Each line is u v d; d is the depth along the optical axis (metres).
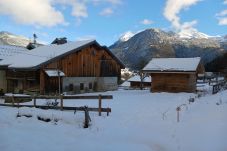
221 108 17.84
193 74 37.00
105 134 12.84
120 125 14.50
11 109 18.41
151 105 22.66
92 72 40.75
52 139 12.00
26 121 15.33
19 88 36.91
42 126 14.19
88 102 24.88
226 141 10.53
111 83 43.91
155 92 37.75
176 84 36.66
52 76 33.12
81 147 10.84
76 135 12.77
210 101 23.44
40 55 37.34
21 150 10.37
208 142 10.66
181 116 16.67
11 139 11.84
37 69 33.41
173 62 38.28
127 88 51.38
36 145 11.05
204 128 12.84
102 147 10.85
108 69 43.53
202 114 16.64
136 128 13.83
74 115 15.16
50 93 34.09
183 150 10.09
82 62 39.09
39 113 15.68
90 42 39.62
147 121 15.47
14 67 34.97
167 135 12.26
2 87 38.81
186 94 33.75
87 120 14.12
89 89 40.25
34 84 35.06
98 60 41.78
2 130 13.51
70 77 37.16
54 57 34.62
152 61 39.84
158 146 10.97
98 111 16.53
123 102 25.19
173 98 29.19
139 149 10.56
